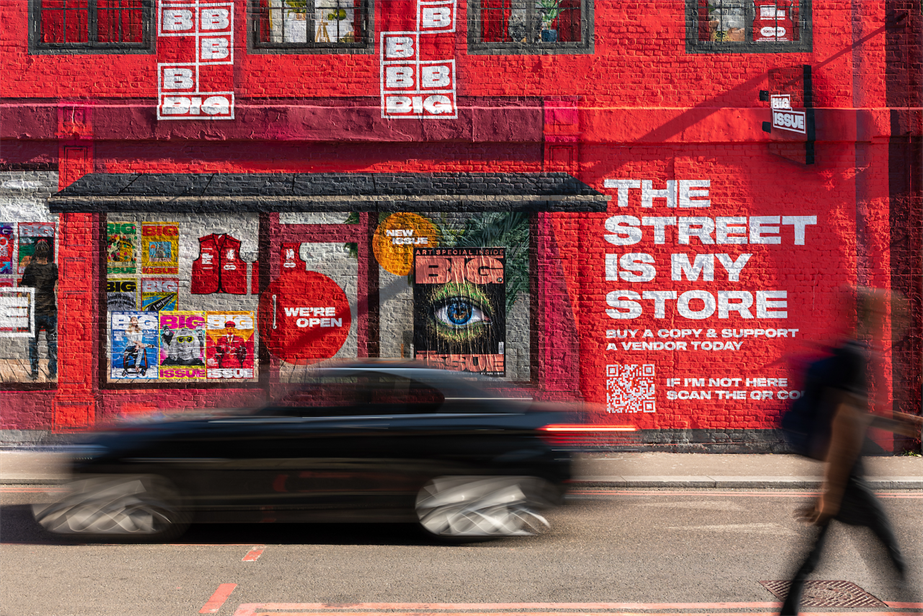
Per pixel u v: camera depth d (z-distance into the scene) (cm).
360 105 1109
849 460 400
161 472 611
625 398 1102
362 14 1116
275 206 1108
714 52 1108
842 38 1106
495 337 1110
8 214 1101
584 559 571
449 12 1114
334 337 1111
